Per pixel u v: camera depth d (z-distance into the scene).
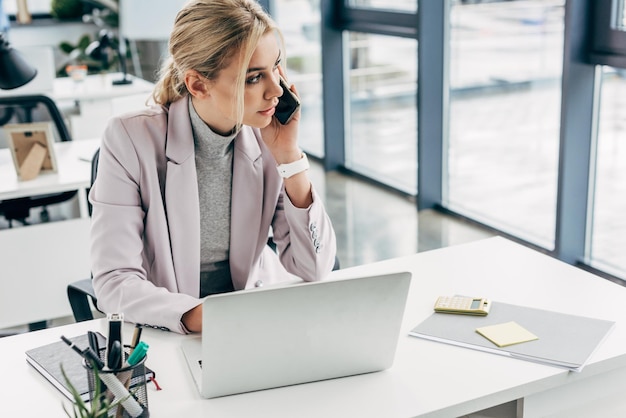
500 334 1.55
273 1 6.24
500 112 4.15
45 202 3.67
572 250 3.69
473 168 4.44
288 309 1.34
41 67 4.71
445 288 1.79
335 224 4.54
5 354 1.55
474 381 1.41
